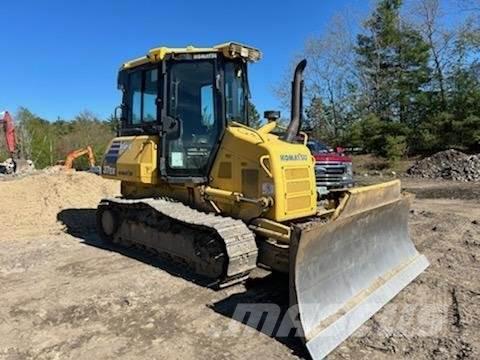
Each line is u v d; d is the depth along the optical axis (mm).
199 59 6043
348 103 37531
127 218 7094
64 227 8953
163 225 6270
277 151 5469
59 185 11539
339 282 4621
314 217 5906
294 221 5730
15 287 5484
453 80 30297
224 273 5148
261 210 5457
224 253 5121
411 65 32906
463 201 13352
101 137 44844
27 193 10977
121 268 6160
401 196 5988
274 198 5355
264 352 3893
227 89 6129
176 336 4188
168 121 6223
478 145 28609
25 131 43812
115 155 7254
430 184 19000
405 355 3811
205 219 5480
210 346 4000
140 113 6848
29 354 3885
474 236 8000
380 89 34281
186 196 6445
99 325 4426
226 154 5883
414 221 9633
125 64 7027
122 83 7180
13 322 4504
